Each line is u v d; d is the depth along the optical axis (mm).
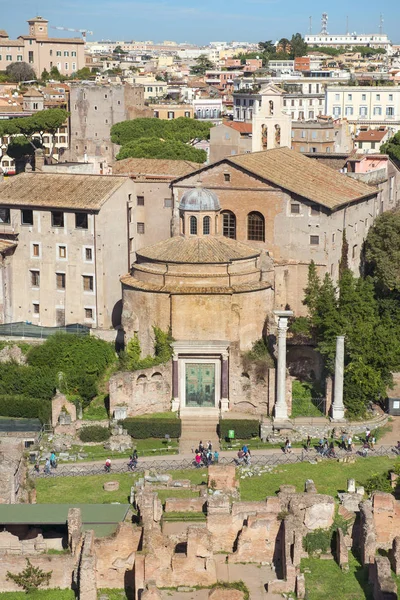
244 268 114500
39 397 111688
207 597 73938
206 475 96188
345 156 169125
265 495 90625
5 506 81562
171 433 106312
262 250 120375
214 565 75375
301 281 124688
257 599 74000
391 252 135625
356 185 137000
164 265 113250
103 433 105250
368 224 138625
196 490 89188
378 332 112688
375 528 80625
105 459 101438
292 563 76375
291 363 118750
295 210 123688
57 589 76062
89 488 93812
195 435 107312
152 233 134875
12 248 129500
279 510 80438
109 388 110125
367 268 139125
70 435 105812
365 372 109375
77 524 77500
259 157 131375
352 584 76188
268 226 124938
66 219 126250
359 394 109375
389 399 110812
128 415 109250
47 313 129500
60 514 80250
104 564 76125
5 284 130000
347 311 116312
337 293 126125
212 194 116812
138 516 82062
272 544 78875
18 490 87125
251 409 110750
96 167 160875
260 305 113312
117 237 128625
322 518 81438
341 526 81562
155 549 74812
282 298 125062
